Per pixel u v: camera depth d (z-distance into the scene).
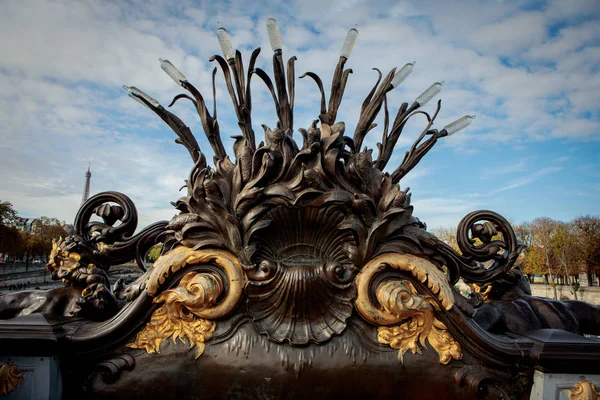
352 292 3.73
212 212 3.72
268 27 3.86
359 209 3.70
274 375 3.62
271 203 3.67
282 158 3.73
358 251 3.73
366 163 3.80
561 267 38.00
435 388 3.72
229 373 3.65
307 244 3.87
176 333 3.70
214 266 3.77
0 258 55.34
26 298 4.04
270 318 3.74
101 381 3.66
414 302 3.70
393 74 3.97
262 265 3.66
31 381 3.45
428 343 3.79
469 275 4.20
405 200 3.79
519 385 3.82
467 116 4.26
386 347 3.73
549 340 3.71
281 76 3.89
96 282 4.02
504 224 4.29
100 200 4.24
